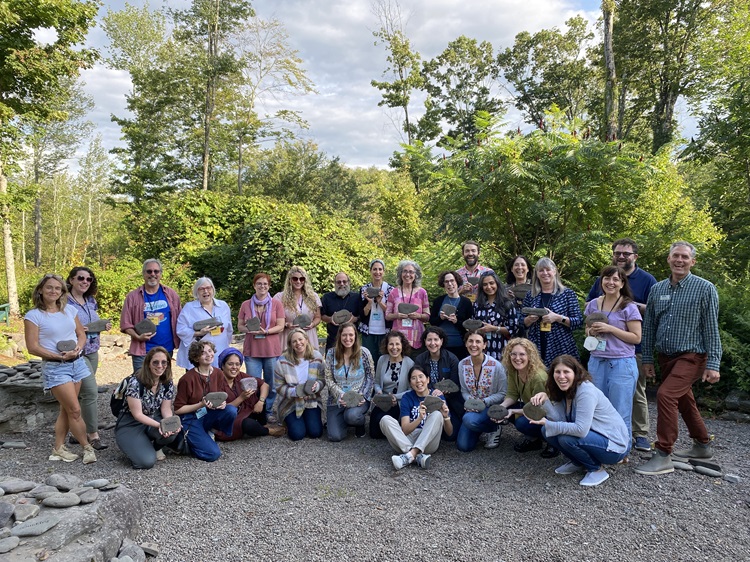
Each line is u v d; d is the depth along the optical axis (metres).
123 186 26.97
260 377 6.25
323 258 14.29
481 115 8.61
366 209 32.88
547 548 3.40
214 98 28.08
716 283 7.62
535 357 5.03
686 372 4.53
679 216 9.11
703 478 4.41
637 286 5.26
